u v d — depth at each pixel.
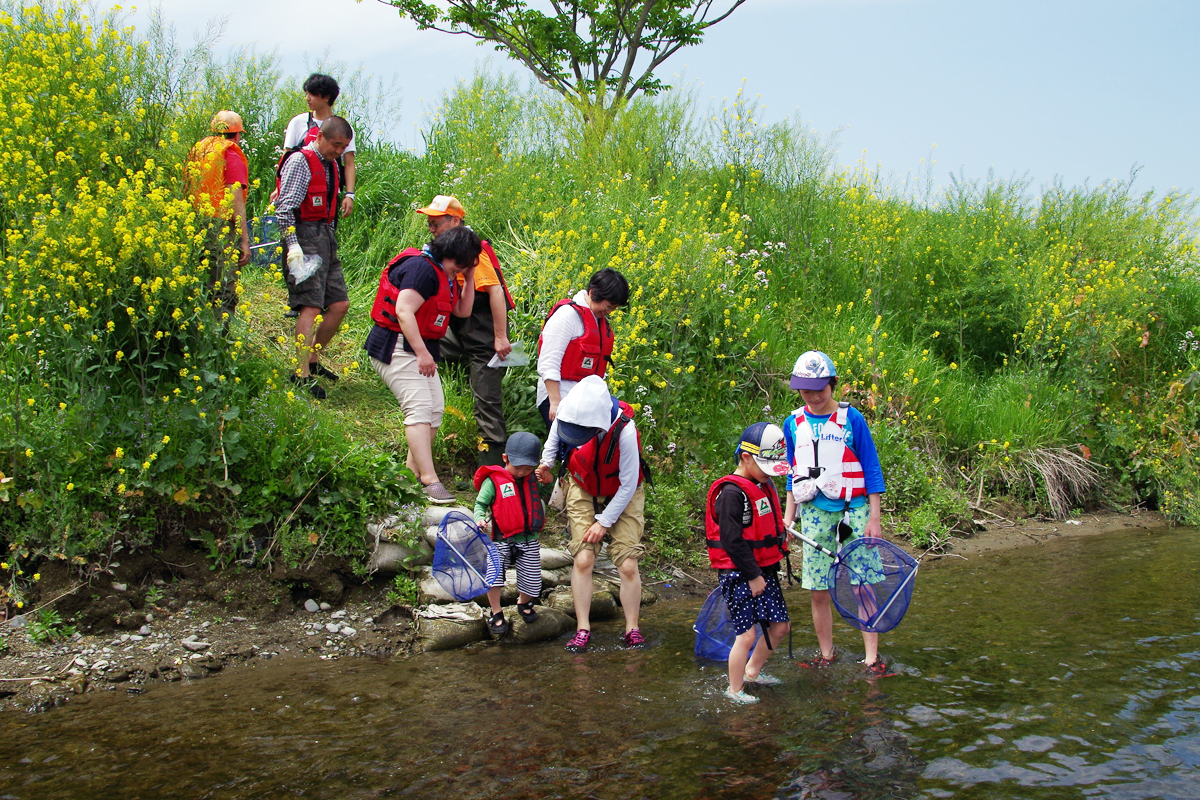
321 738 3.78
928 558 7.13
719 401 7.87
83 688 4.25
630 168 10.59
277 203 6.28
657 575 6.35
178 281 5.14
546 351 5.44
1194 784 3.30
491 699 4.21
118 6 6.95
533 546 5.17
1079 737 3.70
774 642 4.38
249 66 9.65
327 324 6.66
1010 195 11.44
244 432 5.48
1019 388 9.45
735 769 3.48
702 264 7.67
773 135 10.88
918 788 3.31
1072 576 6.45
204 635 4.85
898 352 9.26
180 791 3.32
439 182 10.27
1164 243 11.05
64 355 5.21
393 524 5.57
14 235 5.16
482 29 17.33
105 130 6.46
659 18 17.20
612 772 3.47
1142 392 9.85
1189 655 4.65
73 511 4.88
